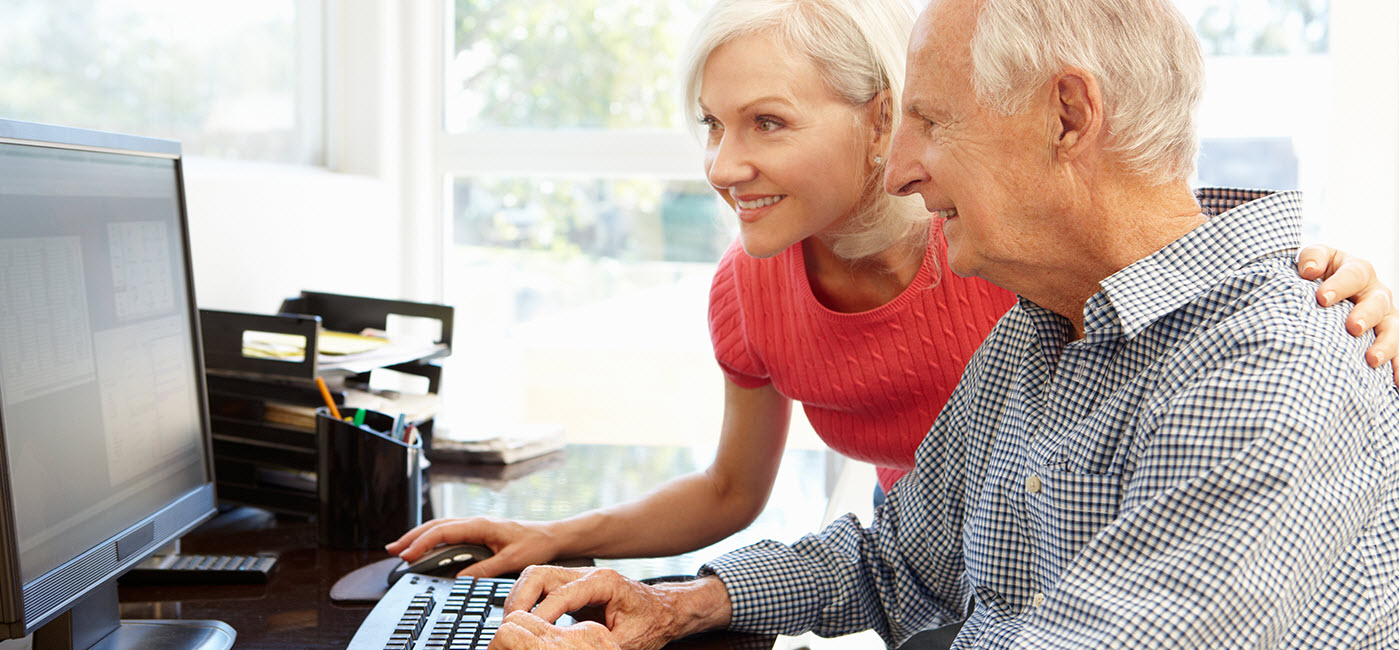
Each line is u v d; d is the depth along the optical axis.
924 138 0.92
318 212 2.22
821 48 1.14
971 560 1.06
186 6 2.04
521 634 0.89
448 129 2.63
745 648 1.10
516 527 1.28
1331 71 2.26
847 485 2.11
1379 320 0.85
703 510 1.44
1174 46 0.86
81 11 1.77
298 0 2.41
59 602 0.90
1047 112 0.85
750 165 1.18
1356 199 2.27
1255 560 0.75
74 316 0.96
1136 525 0.79
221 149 2.16
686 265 2.61
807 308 1.35
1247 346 0.80
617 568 1.33
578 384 2.67
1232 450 0.77
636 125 2.58
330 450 1.35
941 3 0.90
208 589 1.20
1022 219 0.88
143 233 1.09
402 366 1.82
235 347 1.49
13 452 0.86
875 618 1.21
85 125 1.79
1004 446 1.03
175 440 1.13
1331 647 0.77
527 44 2.60
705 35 1.17
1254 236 0.87
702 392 2.65
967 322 1.30
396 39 2.53
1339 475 0.77
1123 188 0.87
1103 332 0.90
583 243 2.63
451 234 2.66
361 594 1.17
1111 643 0.76
